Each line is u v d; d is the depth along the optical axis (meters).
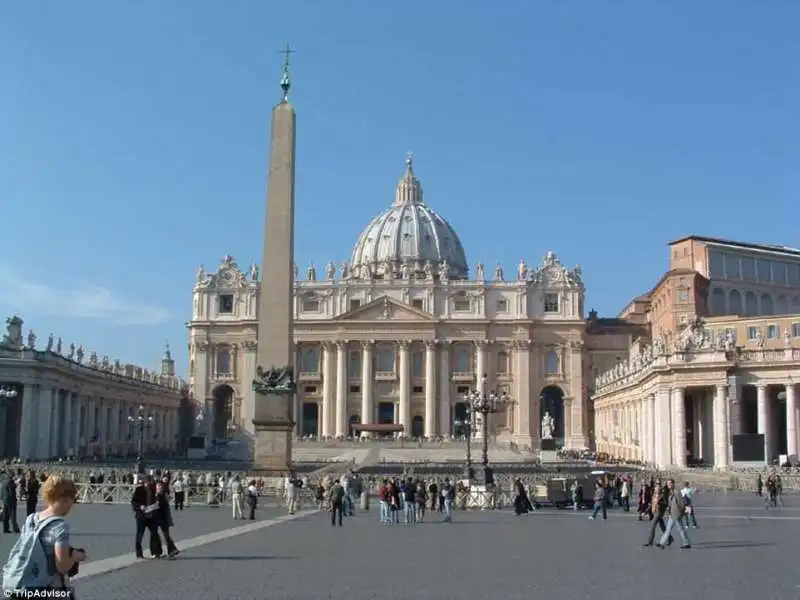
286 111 42.00
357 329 145.38
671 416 75.75
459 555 23.22
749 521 34.88
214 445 130.88
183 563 21.08
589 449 140.88
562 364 145.50
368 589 17.20
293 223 42.50
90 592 16.69
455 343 146.00
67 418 89.75
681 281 116.56
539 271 148.12
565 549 24.89
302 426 148.00
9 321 82.50
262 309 42.62
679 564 21.44
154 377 130.88
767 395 73.38
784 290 124.88
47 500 9.03
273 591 16.91
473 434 127.25
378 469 75.75
